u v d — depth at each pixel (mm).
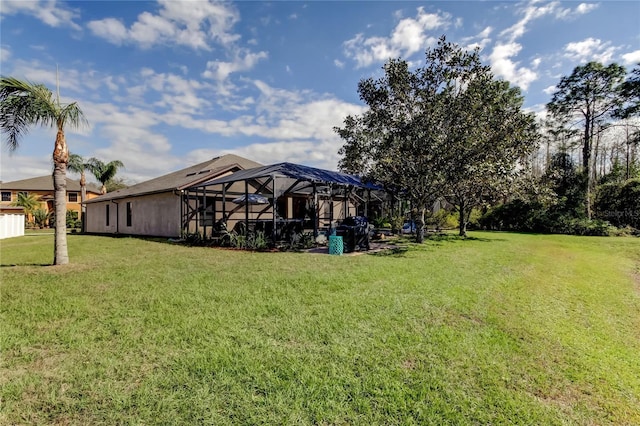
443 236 17562
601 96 23016
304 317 4273
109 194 22938
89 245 12984
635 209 21516
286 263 8352
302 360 3105
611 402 2656
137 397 2484
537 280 7129
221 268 7617
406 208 20531
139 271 7227
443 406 2473
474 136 10734
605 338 4082
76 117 8281
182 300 4969
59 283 6074
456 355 3299
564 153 25234
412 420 2305
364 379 2797
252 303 4840
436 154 10891
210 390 2596
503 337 3832
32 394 2527
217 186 16156
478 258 9805
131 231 19469
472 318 4477
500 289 6121
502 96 11961
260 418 2277
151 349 3291
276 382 2715
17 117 7695
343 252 10766
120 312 4398
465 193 15344
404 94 11789
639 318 4988
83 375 2791
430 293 5590
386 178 13250
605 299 5930
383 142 12500
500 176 11070
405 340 3613
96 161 26922
